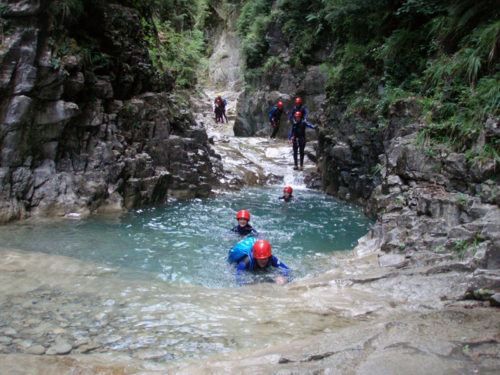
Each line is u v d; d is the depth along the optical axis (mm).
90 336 3271
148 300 4141
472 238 4715
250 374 2471
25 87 7434
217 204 10570
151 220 8406
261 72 22125
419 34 10266
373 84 11414
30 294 4129
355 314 3756
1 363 2688
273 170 15281
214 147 16594
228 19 34719
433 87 8648
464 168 5965
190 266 5609
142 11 12891
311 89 19312
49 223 7547
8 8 7172
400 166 7301
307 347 2873
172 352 3016
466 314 3148
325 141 13203
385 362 2398
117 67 10203
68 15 8102
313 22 19562
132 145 10227
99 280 4746
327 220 9047
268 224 8562
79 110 8203
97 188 8641
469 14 8297
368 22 12547
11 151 7590
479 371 2252
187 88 24875
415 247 5312
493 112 6176
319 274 5410
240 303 4125
